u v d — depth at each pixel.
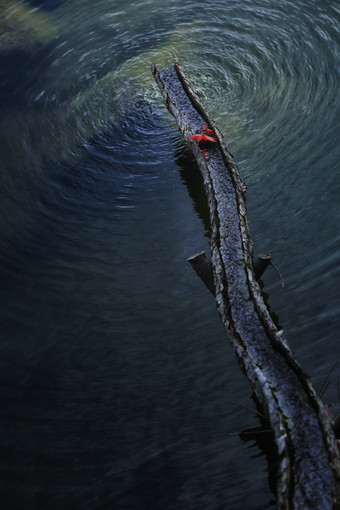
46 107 9.12
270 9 10.25
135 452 4.21
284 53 9.15
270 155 7.36
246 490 3.76
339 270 5.39
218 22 10.27
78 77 9.70
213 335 5.21
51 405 4.70
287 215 6.38
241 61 9.26
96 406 4.65
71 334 5.44
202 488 3.84
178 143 8.14
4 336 5.43
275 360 4.35
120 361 5.08
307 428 3.77
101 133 8.48
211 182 6.56
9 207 7.22
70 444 4.33
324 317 4.93
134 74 9.54
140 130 8.46
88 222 7.00
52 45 10.58
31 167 7.91
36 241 6.73
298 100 8.18
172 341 5.23
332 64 8.65
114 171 7.79
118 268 6.27
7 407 4.68
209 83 8.98
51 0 11.82
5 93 9.60
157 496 3.84
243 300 4.99
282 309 5.20
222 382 4.70
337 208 6.23
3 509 3.86
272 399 4.02
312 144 7.32
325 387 4.29
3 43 10.75
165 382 4.80
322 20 9.63
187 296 5.75
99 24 10.94
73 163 7.95
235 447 4.10
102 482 4.00
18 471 4.14
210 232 6.60
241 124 8.06
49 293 5.98
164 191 7.37
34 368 5.07
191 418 4.42
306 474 3.49
